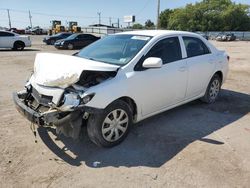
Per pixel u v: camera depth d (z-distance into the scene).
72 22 62.62
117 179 3.37
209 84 6.14
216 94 6.49
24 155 3.88
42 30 64.88
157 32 5.11
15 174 3.44
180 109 5.94
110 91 3.88
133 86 4.20
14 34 20.75
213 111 5.88
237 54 19.91
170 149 4.12
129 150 4.07
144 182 3.32
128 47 4.69
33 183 3.27
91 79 3.95
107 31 57.94
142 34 4.99
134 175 3.46
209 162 3.77
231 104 6.41
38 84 4.03
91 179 3.37
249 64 13.68
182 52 5.24
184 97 5.39
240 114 5.74
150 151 4.06
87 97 3.67
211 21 86.31
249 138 4.57
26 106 3.99
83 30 64.81
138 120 4.54
